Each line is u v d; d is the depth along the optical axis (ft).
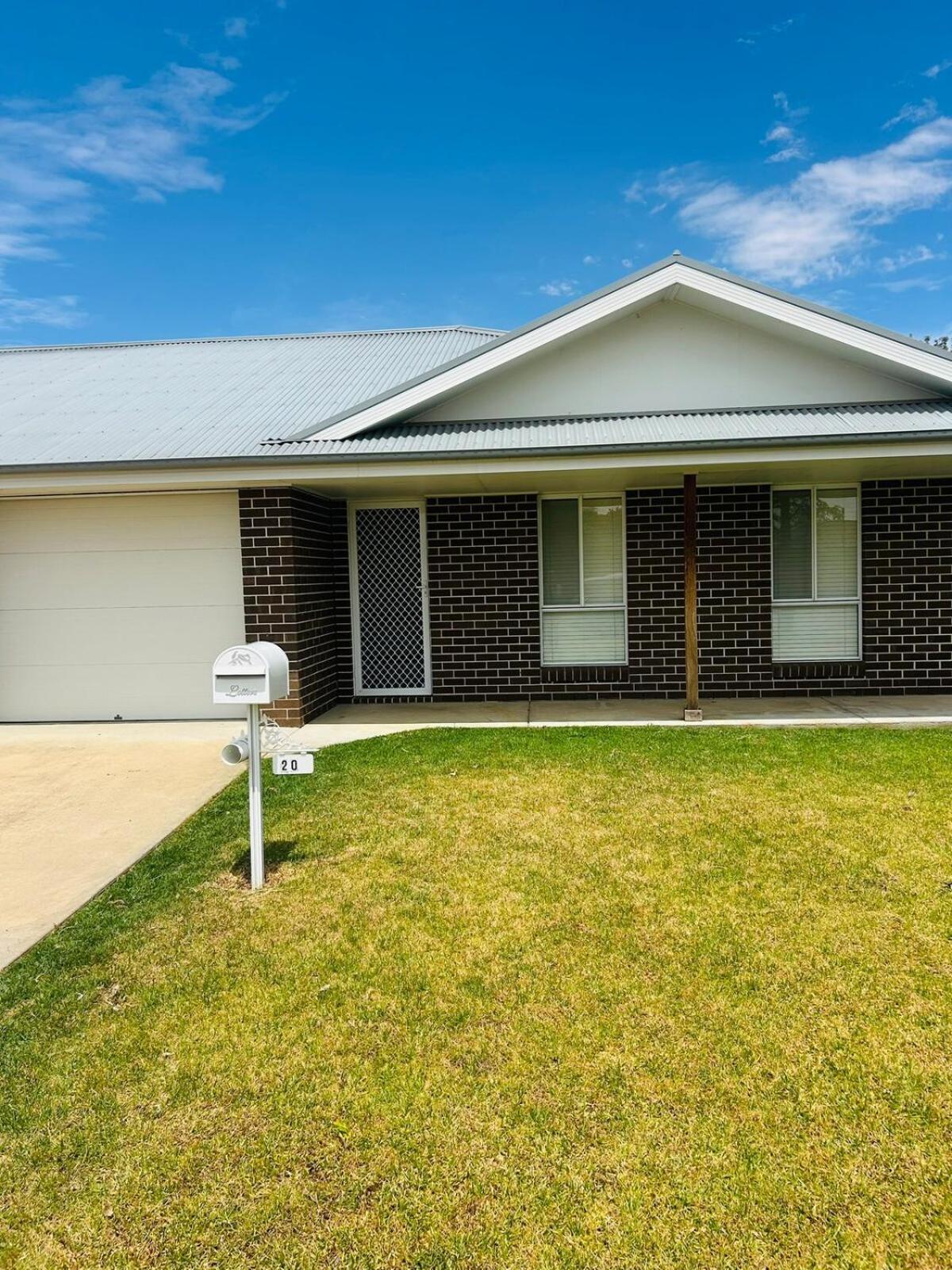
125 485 26.91
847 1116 8.14
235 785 20.66
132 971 11.41
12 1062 9.34
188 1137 8.10
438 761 22.18
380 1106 8.48
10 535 29.55
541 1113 8.29
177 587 29.22
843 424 25.76
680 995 10.36
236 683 13.87
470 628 32.83
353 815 17.79
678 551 31.76
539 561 32.45
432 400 28.76
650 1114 8.23
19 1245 6.88
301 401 33.14
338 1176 7.57
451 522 32.60
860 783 19.01
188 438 28.40
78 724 29.25
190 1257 6.73
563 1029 9.71
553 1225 6.95
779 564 31.96
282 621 27.81
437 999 10.47
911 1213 6.96
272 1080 8.96
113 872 15.06
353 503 32.86
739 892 13.28
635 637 32.30
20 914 13.28
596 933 12.08
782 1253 6.61
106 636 29.53
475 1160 7.70
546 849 15.43
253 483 26.43
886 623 31.50
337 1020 10.07
